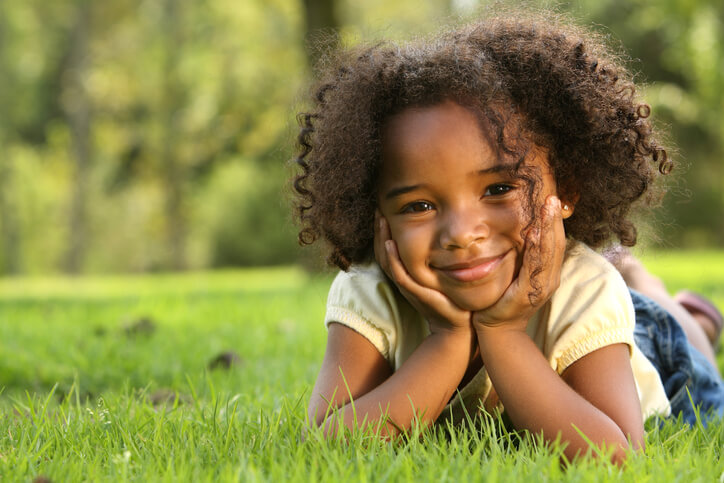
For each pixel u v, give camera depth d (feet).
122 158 121.90
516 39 8.75
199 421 9.25
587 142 8.82
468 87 8.12
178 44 100.94
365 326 9.08
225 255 111.65
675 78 79.82
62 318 24.22
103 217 131.34
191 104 103.55
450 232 8.03
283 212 109.50
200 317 23.95
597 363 8.61
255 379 13.55
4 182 118.11
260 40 85.15
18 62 111.45
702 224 96.78
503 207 8.14
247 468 7.29
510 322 8.36
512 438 8.89
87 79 106.93
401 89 8.29
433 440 8.39
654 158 9.67
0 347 16.24
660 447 8.23
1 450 8.51
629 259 13.62
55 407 11.43
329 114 8.98
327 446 7.82
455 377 8.48
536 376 8.21
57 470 7.52
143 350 16.74
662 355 11.29
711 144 89.25
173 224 113.19
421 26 10.96
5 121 113.39
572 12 10.69
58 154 126.82
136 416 9.68
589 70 8.91
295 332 19.79
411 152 8.11
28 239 128.36
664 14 57.06
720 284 31.71
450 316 8.40
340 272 9.99
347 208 8.82
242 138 100.07
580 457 7.77
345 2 65.57
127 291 46.68
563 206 9.06
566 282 8.96
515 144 8.15
